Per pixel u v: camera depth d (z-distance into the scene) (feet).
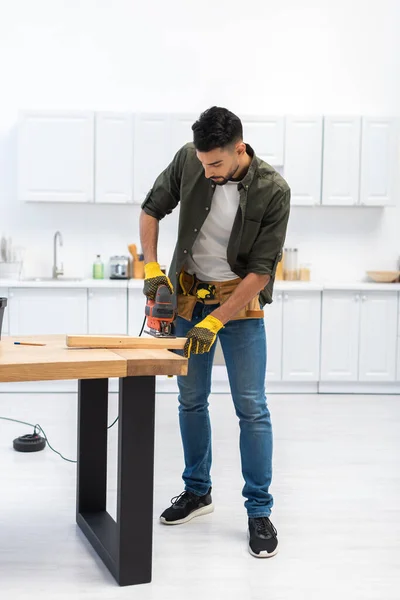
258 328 8.55
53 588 7.35
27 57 19.45
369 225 20.38
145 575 7.49
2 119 19.48
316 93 20.01
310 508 9.88
